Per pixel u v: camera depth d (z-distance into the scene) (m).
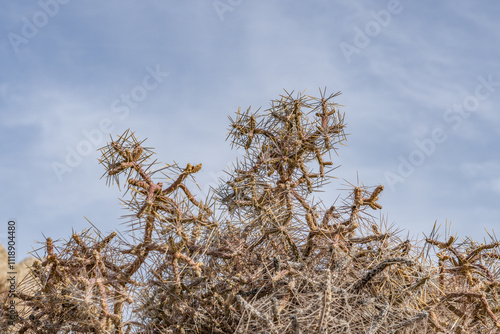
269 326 2.93
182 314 3.31
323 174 3.85
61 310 3.41
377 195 3.63
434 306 3.32
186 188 3.38
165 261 3.37
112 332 3.24
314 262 3.47
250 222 3.65
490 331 3.45
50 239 3.38
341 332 2.98
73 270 3.38
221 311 3.30
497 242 3.81
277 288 3.25
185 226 3.33
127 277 3.36
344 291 3.15
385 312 2.99
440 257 3.78
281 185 3.74
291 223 3.68
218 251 3.50
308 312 3.07
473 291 3.49
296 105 3.91
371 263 3.48
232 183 3.79
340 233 3.48
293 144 3.88
